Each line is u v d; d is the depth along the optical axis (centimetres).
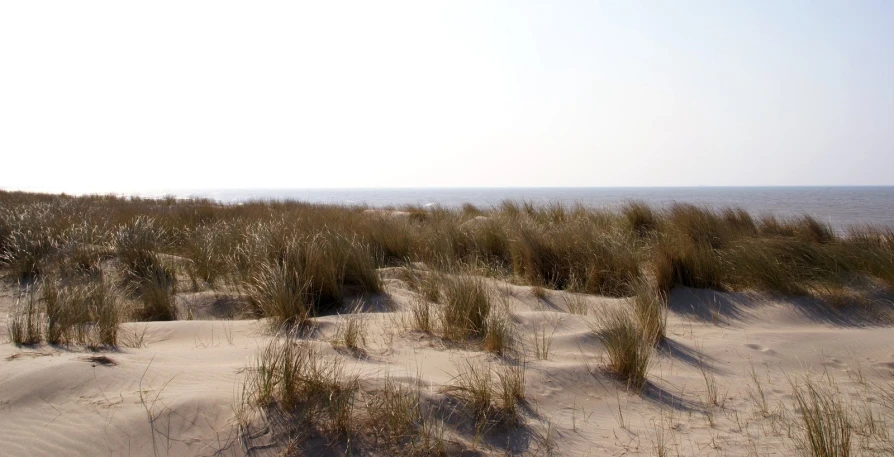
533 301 642
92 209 1228
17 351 380
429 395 325
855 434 327
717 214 1088
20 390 295
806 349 500
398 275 752
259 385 308
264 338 461
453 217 1230
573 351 465
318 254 634
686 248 709
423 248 880
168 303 588
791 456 300
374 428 290
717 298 645
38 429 266
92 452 254
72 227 853
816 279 674
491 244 882
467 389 340
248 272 659
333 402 301
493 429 313
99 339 432
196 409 289
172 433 271
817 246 743
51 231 838
